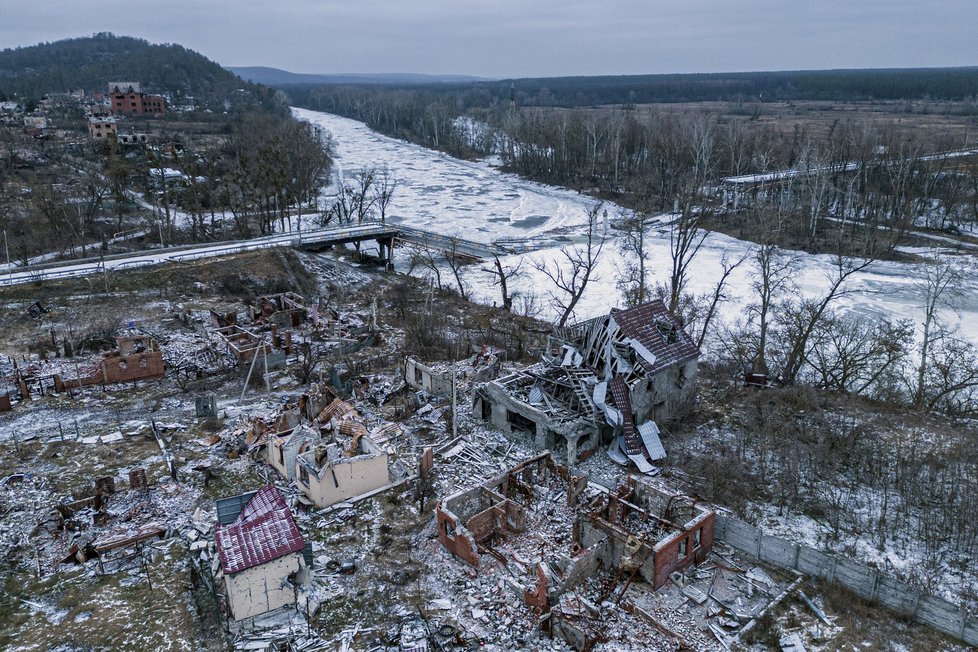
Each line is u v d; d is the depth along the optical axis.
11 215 94.62
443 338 58.19
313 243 83.44
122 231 96.06
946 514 33.91
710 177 121.62
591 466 38.88
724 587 29.16
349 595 28.73
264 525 27.95
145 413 44.94
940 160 112.44
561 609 27.36
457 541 30.55
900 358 50.78
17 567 30.25
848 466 38.62
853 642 26.05
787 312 53.28
